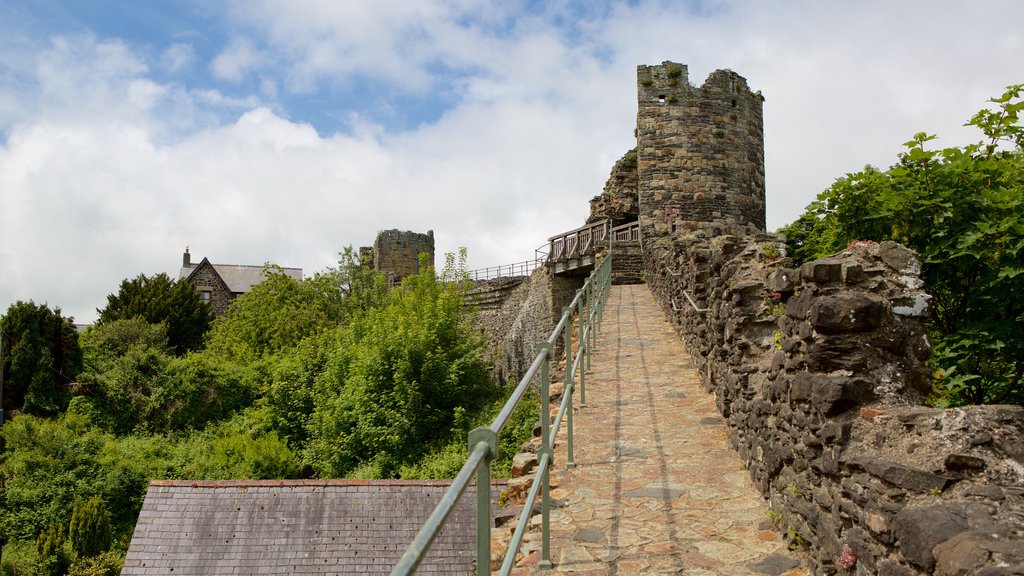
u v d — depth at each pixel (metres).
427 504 17.66
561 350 27.61
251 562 16.69
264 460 25.55
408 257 54.34
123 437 29.22
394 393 24.91
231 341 38.19
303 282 41.59
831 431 3.37
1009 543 2.13
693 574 3.80
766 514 4.57
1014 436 2.67
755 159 30.53
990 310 5.64
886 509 2.79
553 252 30.28
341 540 16.97
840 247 6.70
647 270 22.06
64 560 21.59
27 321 31.14
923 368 3.53
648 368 9.20
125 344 37.75
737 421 5.77
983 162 5.99
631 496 4.97
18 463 24.55
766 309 5.51
